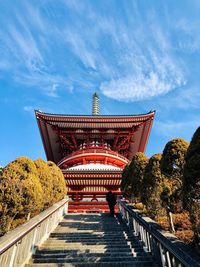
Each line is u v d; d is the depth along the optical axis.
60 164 32.94
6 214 7.64
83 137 36.94
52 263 6.80
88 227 12.95
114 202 17.30
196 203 5.10
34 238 7.83
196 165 5.07
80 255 7.59
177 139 7.90
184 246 4.81
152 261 6.91
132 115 34.06
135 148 40.41
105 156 32.38
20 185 8.02
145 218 8.21
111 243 9.19
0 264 5.34
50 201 12.52
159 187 9.29
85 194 25.70
